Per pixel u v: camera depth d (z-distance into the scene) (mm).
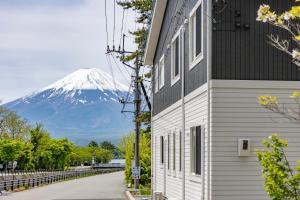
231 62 13977
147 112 37438
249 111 13891
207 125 14070
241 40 14039
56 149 96250
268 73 14023
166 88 22812
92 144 192750
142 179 42969
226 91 13898
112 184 55156
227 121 13836
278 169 9992
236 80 13906
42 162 94438
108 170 109688
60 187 48438
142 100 44312
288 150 13891
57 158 97000
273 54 14070
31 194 37281
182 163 18141
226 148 13781
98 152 156625
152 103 28609
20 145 85875
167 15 22547
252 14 14109
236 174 13750
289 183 10102
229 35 14016
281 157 10289
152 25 24734
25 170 85125
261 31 14094
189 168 17062
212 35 14000
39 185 51250
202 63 15047
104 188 46500
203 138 14797
